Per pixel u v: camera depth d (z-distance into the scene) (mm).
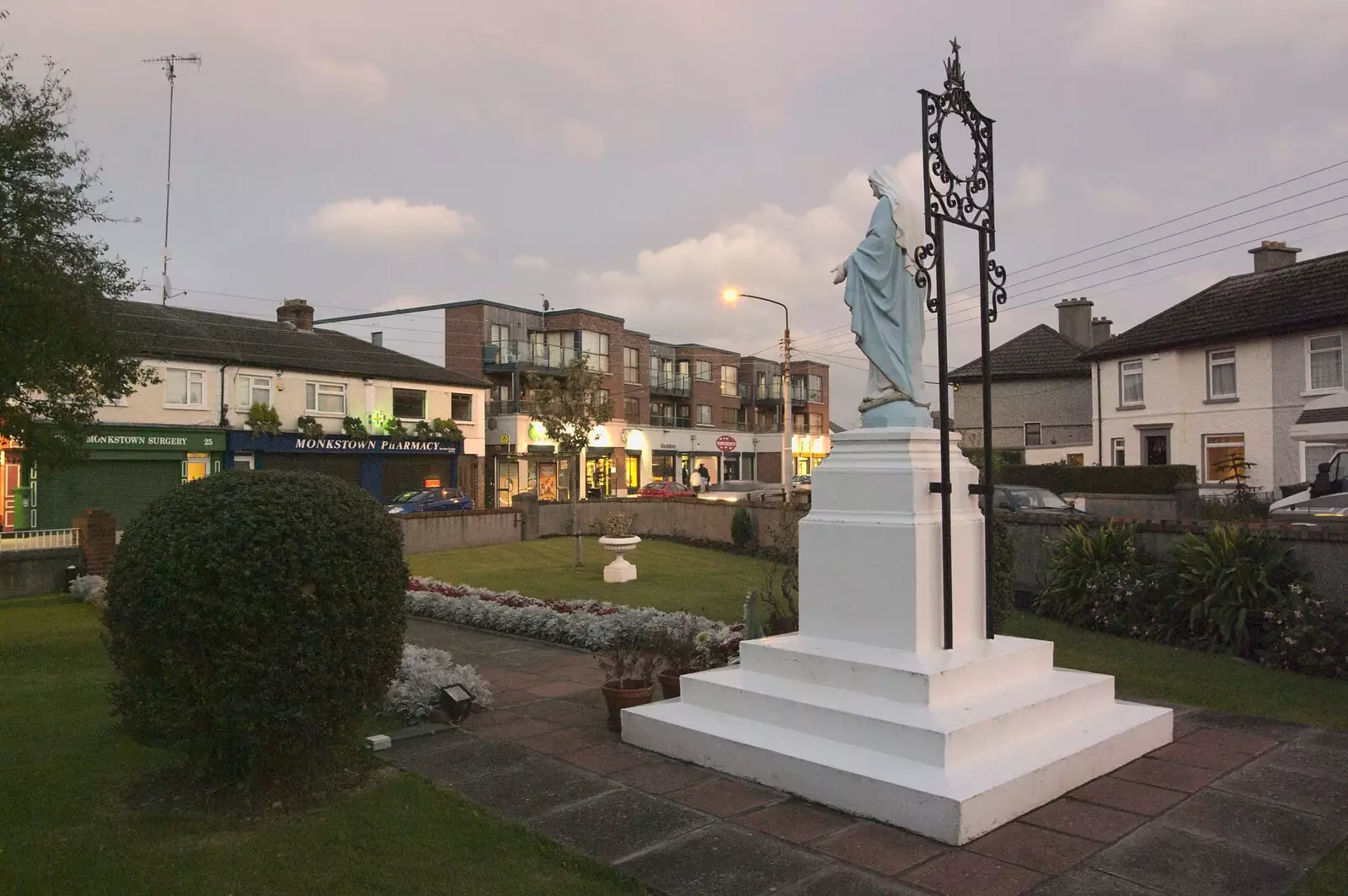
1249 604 9234
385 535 5398
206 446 31266
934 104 6117
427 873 4324
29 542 16578
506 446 45438
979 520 6660
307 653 4934
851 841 4711
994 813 4832
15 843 4496
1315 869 4344
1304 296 26969
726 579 17016
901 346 6891
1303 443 26188
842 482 6598
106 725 6609
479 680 7848
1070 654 9391
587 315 51156
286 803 5113
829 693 5938
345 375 36375
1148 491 27766
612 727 6898
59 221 11219
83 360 11570
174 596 4730
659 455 57250
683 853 4582
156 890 4074
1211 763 5922
